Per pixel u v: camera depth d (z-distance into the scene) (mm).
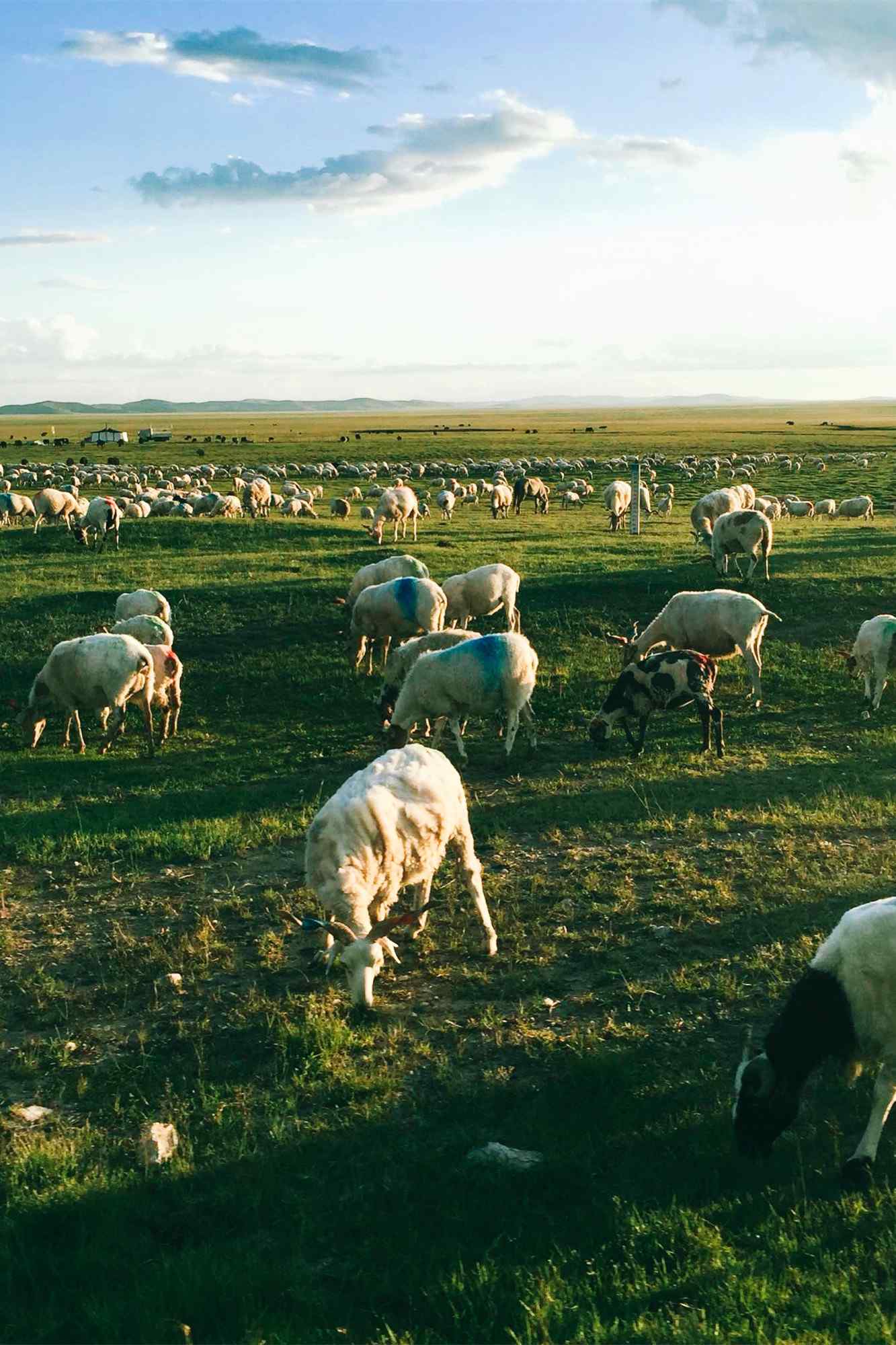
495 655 15297
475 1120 6953
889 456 93938
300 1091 7355
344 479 78000
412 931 9922
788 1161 6438
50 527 41406
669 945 9609
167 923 10445
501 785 15195
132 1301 5309
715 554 28375
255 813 13992
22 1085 7617
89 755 17641
